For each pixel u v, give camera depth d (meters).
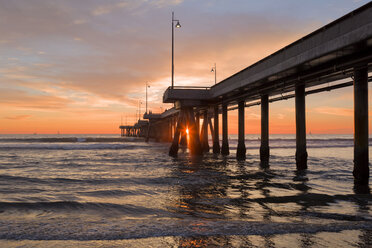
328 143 89.69
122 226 7.45
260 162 27.47
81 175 18.41
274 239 6.31
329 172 19.97
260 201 10.73
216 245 5.96
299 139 20.78
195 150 35.94
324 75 17.92
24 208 9.75
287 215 8.65
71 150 48.84
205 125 51.91
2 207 9.83
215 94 33.53
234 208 9.66
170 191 12.90
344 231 6.87
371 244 5.98
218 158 33.03
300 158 20.80
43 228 7.35
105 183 15.27
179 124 36.62
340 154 42.16
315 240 6.22
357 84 14.74
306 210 9.31
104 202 10.59
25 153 40.44
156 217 8.58
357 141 14.48
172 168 22.64
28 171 20.64
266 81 23.47
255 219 8.20
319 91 23.12
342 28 13.91
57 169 21.94
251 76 24.25
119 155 37.78
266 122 26.75
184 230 7.01
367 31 12.34
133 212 9.25
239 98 31.42
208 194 12.17
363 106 14.43
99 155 37.56
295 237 6.43
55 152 43.06
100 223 7.81
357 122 14.54
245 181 15.86
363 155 14.24
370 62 14.34
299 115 20.64
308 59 16.52
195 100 36.06
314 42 16.03
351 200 10.84
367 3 12.30
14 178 17.02
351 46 13.62
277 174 18.91
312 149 57.78
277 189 13.34
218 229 7.07
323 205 10.05
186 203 10.47
